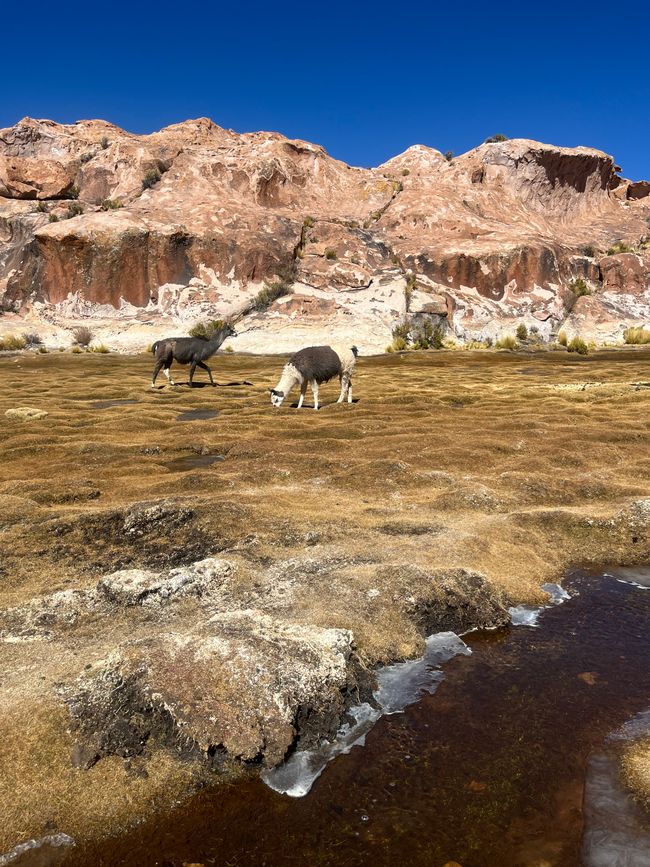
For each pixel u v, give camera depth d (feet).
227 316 228.63
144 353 192.34
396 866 12.66
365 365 156.97
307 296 235.40
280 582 24.88
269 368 147.64
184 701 15.98
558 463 48.16
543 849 13.00
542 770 15.44
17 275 240.73
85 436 60.59
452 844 13.21
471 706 18.39
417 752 16.28
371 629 21.85
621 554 31.30
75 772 14.88
